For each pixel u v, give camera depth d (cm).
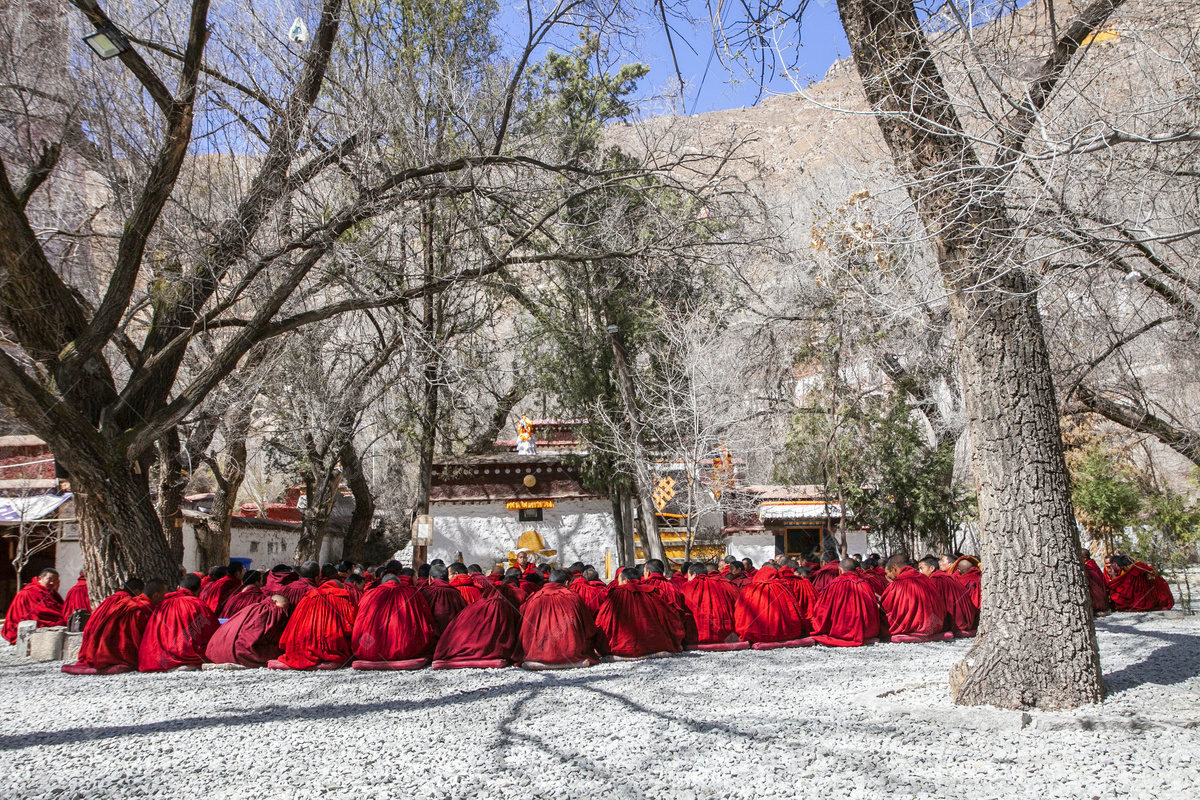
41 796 545
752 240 1605
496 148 1597
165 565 1263
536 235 1998
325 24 1387
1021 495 719
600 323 2178
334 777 575
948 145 739
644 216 1919
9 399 1116
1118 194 766
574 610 1079
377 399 2061
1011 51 701
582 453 2683
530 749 638
